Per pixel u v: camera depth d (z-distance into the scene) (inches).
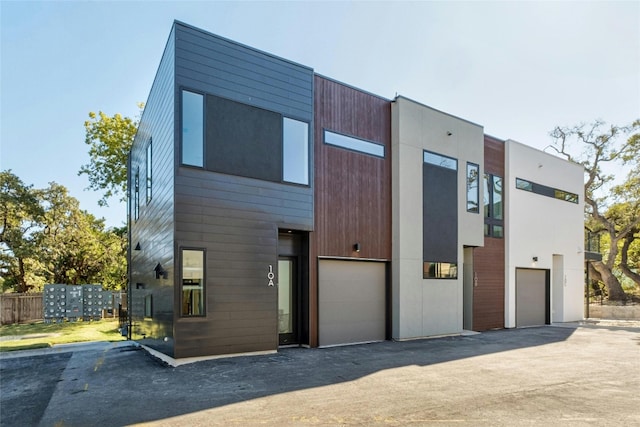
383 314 412.8
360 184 398.0
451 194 473.7
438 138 466.0
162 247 305.9
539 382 230.5
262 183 319.6
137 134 466.9
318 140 367.2
